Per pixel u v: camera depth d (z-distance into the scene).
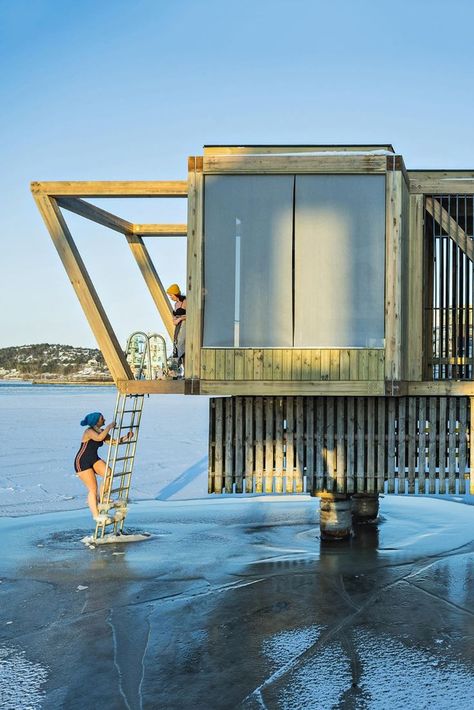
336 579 7.56
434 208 8.48
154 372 9.37
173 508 11.62
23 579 7.59
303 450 8.56
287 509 11.62
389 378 7.73
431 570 7.91
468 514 11.23
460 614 6.43
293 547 9.03
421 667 5.27
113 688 4.95
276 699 4.75
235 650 5.62
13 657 5.50
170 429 25.20
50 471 14.85
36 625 6.20
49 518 10.72
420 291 8.41
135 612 6.52
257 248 7.90
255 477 8.57
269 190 7.89
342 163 7.78
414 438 8.41
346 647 5.66
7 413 32.56
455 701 4.71
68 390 75.69
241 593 7.08
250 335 7.89
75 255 8.59
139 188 8.41
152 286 10.84
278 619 6.32
